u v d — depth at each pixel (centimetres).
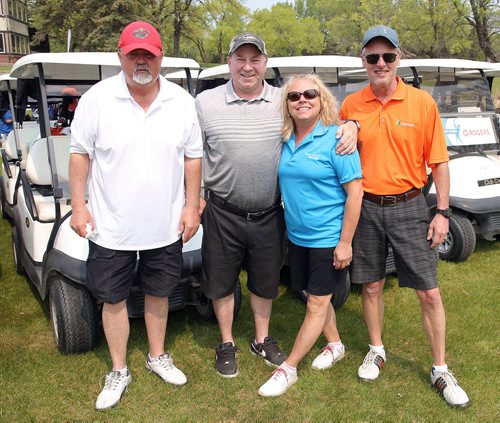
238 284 332
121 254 243
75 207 237
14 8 3781
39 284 323
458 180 434
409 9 2266
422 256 250
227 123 249
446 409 250
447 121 455
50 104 548
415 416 245
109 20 2434
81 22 2533
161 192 238
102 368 285
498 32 2098
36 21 2927
